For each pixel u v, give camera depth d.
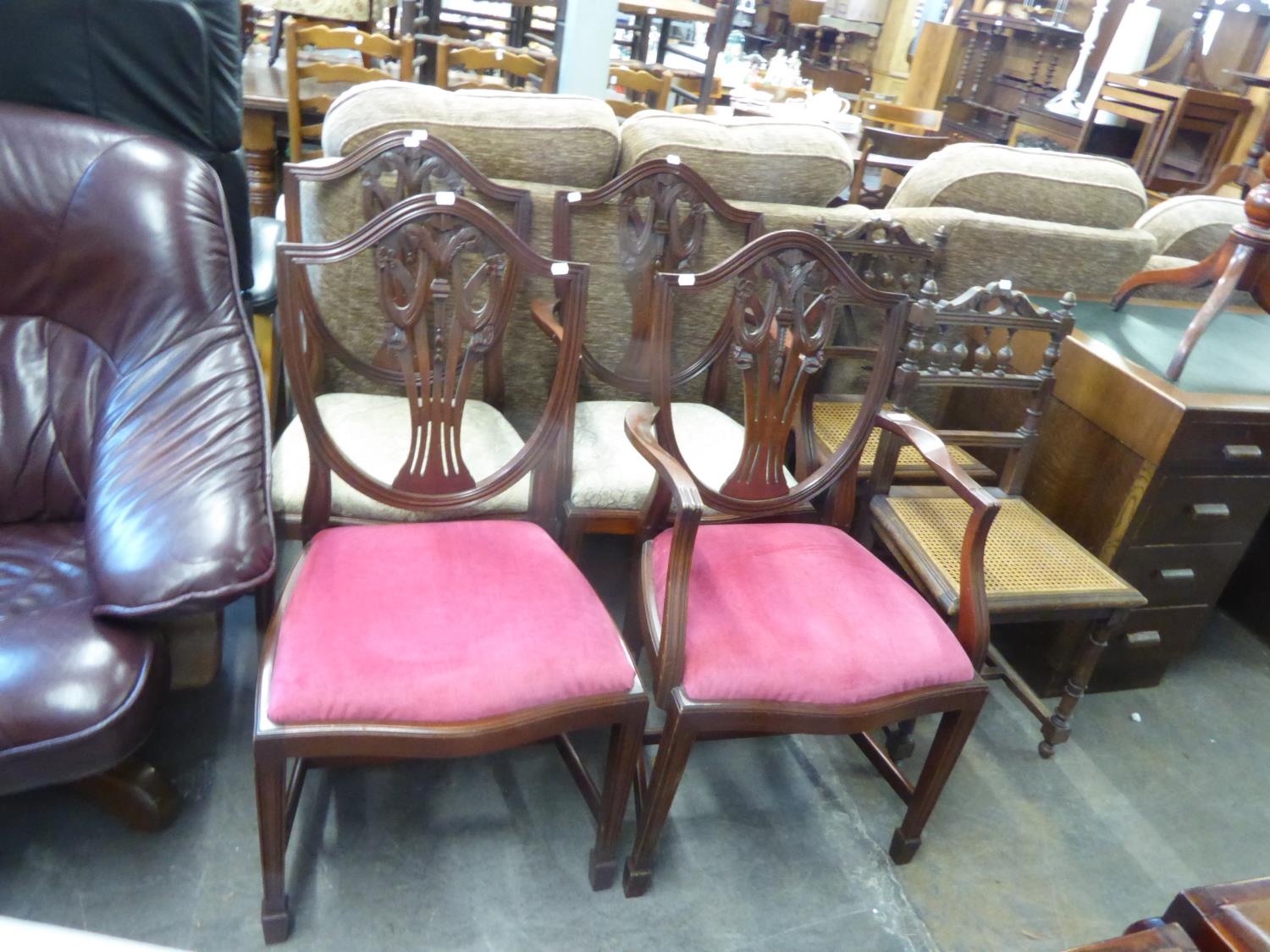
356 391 1.89
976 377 1.71
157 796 1.35
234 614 1.80
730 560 1.43
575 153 1.80
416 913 1.33
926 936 1.44
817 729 1.29
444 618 1.21
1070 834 1.67
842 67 6.70
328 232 1.73
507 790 1.55
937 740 1.44
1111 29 4.80
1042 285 2.21
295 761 1.46
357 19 3.70
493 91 1.82
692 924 1.39
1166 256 2.47
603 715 1.20
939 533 1.72
